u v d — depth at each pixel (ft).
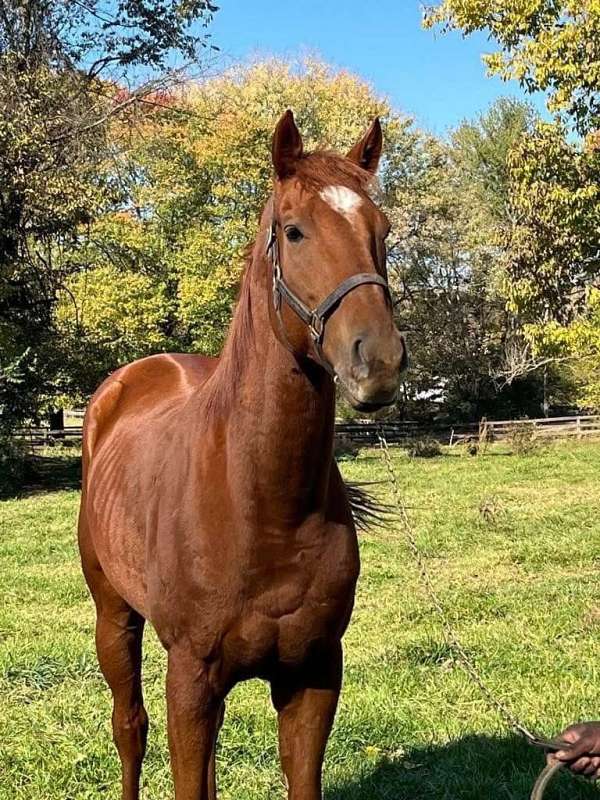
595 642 19.11
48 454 74.54
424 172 99.25
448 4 41.63
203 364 13.14
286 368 7.48
